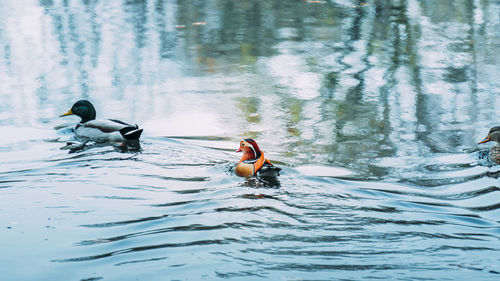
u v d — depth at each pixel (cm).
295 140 1173
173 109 1372
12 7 2548
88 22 2281
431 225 740
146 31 2152
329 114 1336
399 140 1168
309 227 725
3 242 688
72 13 2439
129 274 600
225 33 2130
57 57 1817
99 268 616
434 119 1294
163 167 998
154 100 1441
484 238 698
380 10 2486
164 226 730
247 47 1947
